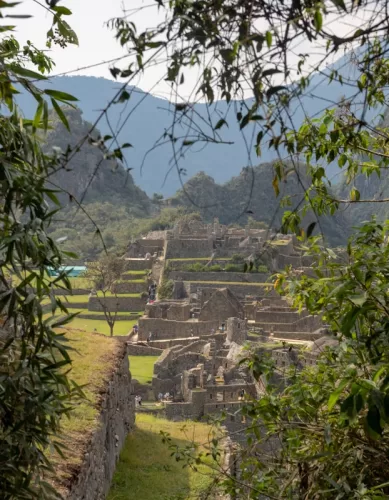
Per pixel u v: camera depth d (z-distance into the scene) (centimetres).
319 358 951
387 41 441
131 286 8800
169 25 431
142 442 2144
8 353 649
